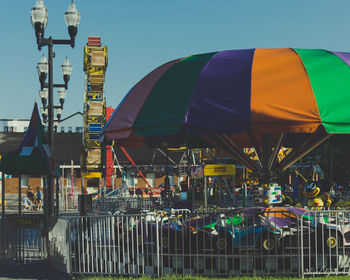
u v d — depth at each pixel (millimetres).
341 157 46594
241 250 10078
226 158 28562
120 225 11336
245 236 10109
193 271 10094
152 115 10633
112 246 10820
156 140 15234
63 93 25188
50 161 12406
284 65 10562
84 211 12422
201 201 27828
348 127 9609
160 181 55750
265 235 9977
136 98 11508
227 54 11547
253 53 11398
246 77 10375
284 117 9586
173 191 35281
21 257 12219
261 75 10359
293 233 10062
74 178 55312
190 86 10586
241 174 31875
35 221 11656
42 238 11594
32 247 11945
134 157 55688
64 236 10516
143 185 55562
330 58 10898
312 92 9906
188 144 15602
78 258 10789
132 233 10062
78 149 58219
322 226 9586
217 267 9945
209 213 10656
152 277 9844
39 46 15562
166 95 10805
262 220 10141
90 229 10453
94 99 36531
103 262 10742
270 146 12133
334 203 18688
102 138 12742
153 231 10930
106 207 21766
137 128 10727
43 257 11578
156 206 20656
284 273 9602
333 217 10469
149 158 55000
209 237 10414
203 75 10727
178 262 10258
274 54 11188
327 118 9562
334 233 10172
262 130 9672
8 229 11578
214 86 10398
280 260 9898
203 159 31625
